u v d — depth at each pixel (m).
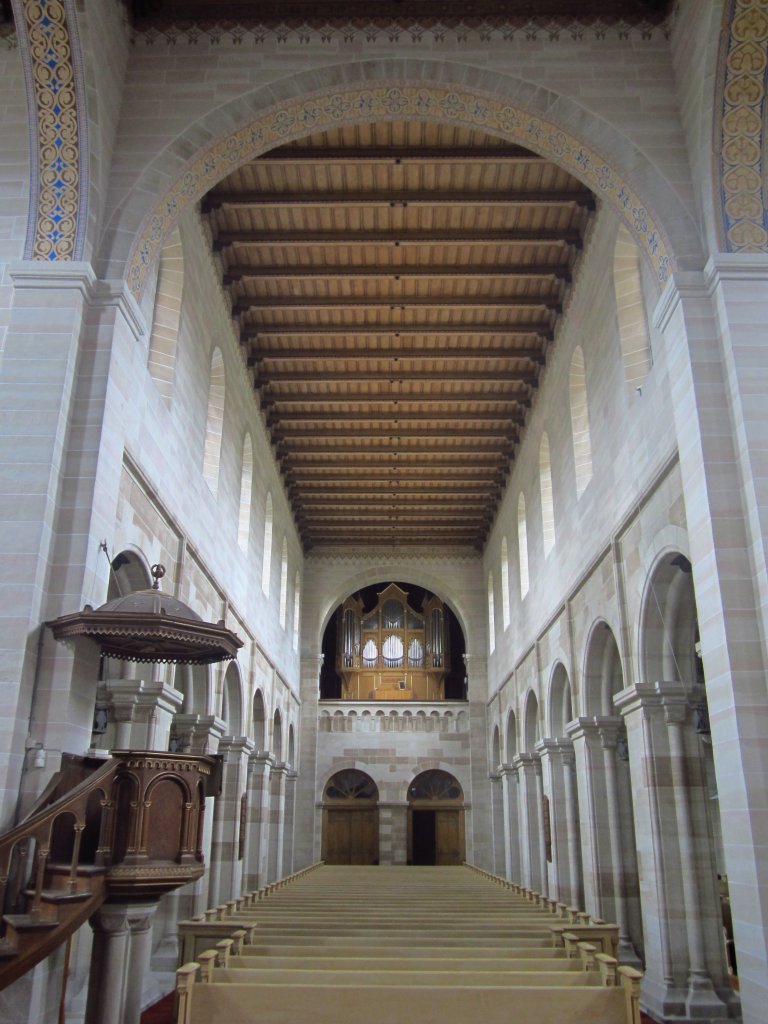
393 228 16.22
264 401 21.62
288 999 6.56
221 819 17.64
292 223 16.05
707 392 9.90
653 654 12.84
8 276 10.11
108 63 10.89
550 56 11.73
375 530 29.62
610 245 14.36
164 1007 11.99
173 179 11.05
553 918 11.34
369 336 19.58
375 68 11.66
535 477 21.23
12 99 11.05
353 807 30.38
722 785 8.97
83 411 9.59
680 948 11.69
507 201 15.23
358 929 10.23
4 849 6.90
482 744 29.22
